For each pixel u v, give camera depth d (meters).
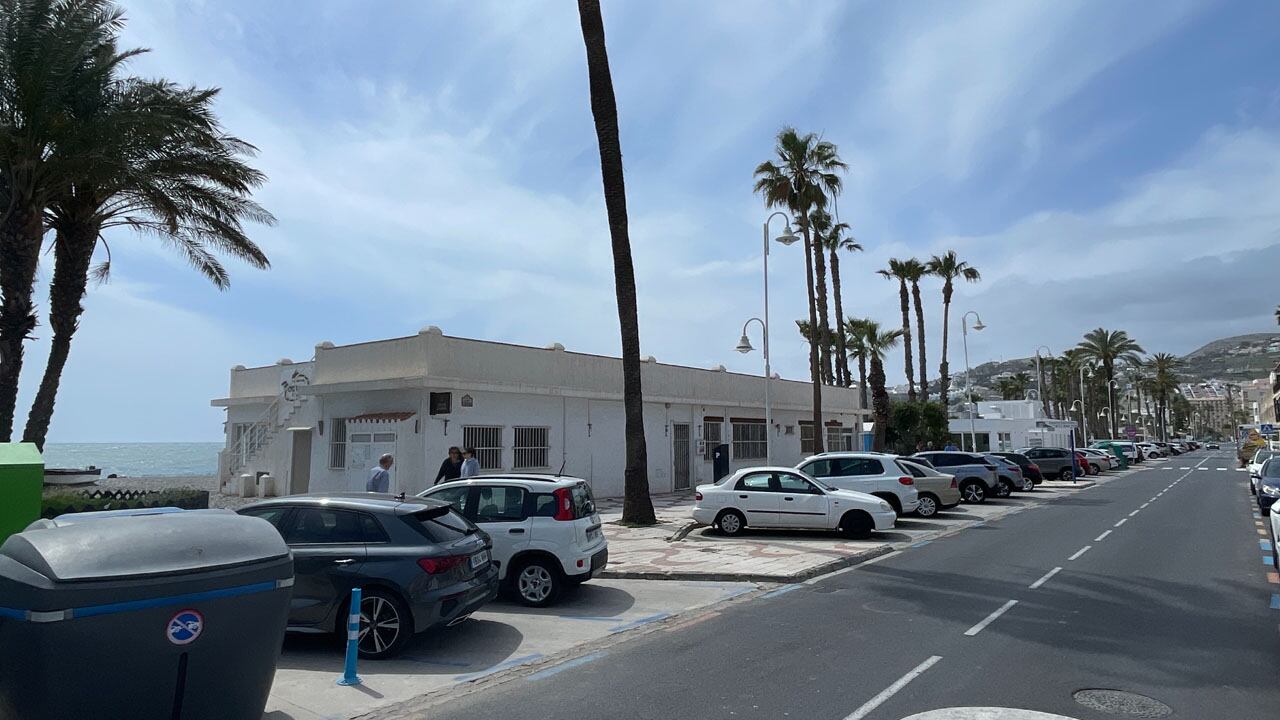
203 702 4.52
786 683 6.33
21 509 7.29
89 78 14.95
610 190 17.88
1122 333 81.69
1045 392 86.44
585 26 17.81
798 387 36.09
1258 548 14.06
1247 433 67.56
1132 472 47.09
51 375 16.61
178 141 16.08
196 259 19.62
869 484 18.64
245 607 4.71
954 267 50.53
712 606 9.56
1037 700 5.83
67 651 4.14
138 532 4.60
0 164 14.73
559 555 9.42
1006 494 27.16
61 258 16.66
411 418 19.69
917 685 6.22
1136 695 5.94
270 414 24.50
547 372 22.91
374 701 6.02
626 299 17.86
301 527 7.57
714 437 30.12
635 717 5.60
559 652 7.44
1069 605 9.27
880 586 10.72
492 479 9.98
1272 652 7.16
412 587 7.13
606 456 24.66
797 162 31.23
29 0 14.34
